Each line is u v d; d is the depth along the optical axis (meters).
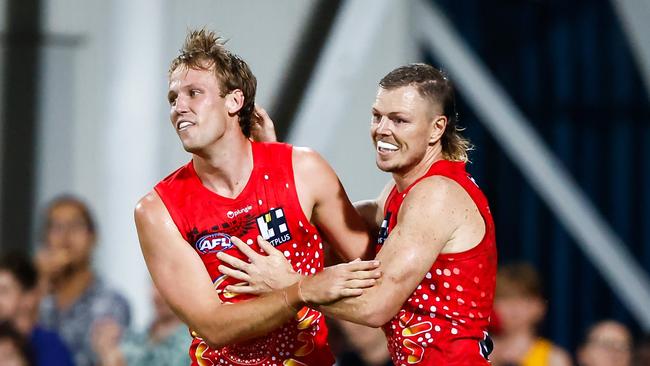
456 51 27.48
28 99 26.42
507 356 18.94
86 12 26.41
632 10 27.81
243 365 12.53
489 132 27.91
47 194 26.38
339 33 26.45
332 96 26.31
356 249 12.52
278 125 26.11
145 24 25.95
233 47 26.12
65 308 20.98
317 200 12.29
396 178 12.02
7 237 26.38
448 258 11.51
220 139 11.87
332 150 26.16
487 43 27.77
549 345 19.11
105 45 26.23
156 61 26.02
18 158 26.39
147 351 19.50
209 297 11.91
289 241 12.16
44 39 26.42
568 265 28.17
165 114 26.06
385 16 26.67
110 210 25.83
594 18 28.27
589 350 20.69
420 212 11.40
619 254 28.36
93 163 26.20
